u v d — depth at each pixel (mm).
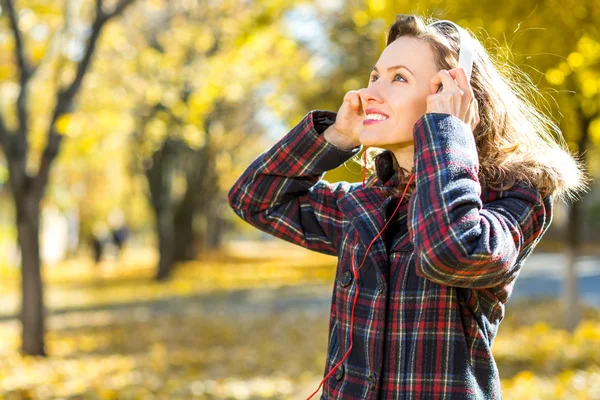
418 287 1697
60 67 8531
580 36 5090
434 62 1782
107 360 8508
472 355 1698
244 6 11781
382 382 1698
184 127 11203
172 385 6641
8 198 31016
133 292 18688
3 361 8266
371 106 1818
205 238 37625
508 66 2209
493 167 1768
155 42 13219
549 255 24953
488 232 1577
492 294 1735
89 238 31250
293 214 2109
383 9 5566
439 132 1649
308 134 2029
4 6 8344
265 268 26188
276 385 6711
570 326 9188
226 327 11164
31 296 8867
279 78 12227
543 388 5656
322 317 12234
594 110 7473
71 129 8211
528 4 4969
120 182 29547
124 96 10883
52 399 6219
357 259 1802
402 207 1818
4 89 10297
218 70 9500
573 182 1837
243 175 2121
